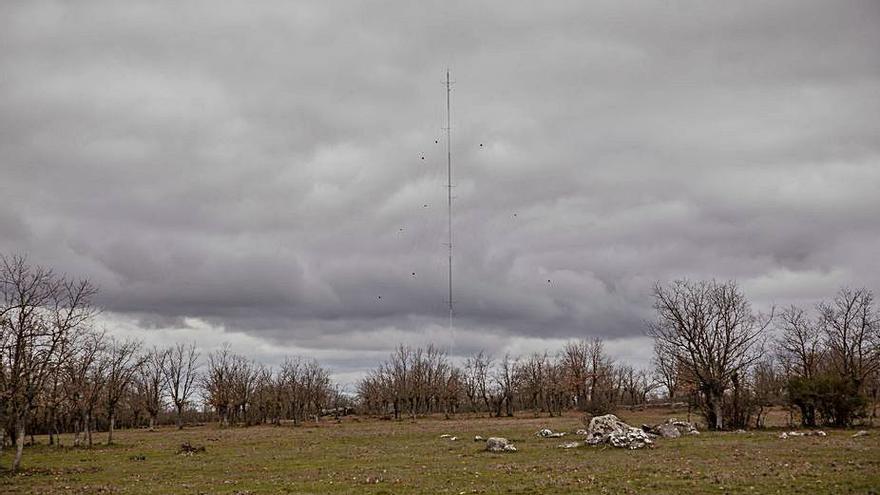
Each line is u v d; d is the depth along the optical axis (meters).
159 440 97.19
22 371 53.94
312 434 101.12
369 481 40.81
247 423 162.00
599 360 183.25
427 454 59.31
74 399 84.00
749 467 41.53
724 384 82.25
